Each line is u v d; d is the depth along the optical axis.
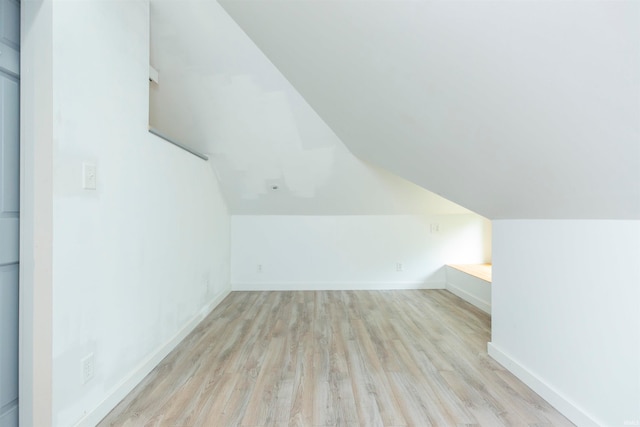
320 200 4.25
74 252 1.46
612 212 1.38
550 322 1.80
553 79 0.99
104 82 1.68
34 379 1.33
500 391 1.90
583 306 1.58
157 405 1.76
